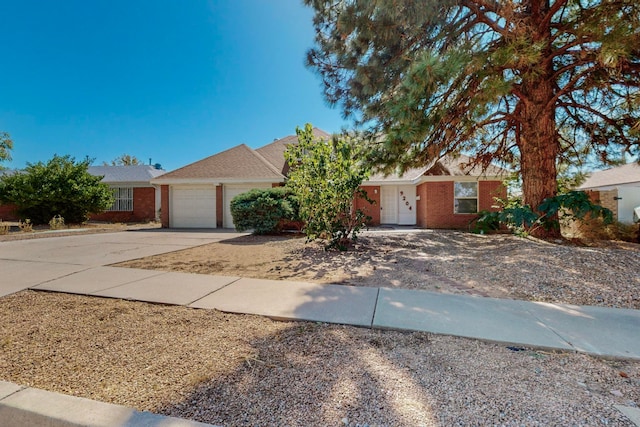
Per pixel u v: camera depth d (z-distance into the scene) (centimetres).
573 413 180
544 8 683
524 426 169
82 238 1045
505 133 916
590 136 801
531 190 755
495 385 209
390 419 177
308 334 294
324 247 749
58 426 179
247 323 321
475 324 312
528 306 363
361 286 450
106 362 245
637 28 489
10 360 248
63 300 395
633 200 1280
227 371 230
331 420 177
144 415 180
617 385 210
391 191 1566
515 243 691
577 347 263
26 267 580
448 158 1115
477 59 577
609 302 373
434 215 1295
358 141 872
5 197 1502
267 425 174
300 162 813
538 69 621
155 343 277
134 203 2047
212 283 470
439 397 197
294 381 216
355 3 653
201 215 1495
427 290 428
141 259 664
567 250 567
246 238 1005
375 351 260
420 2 562
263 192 1069
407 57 642
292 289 436
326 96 846
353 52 737
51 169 1538
